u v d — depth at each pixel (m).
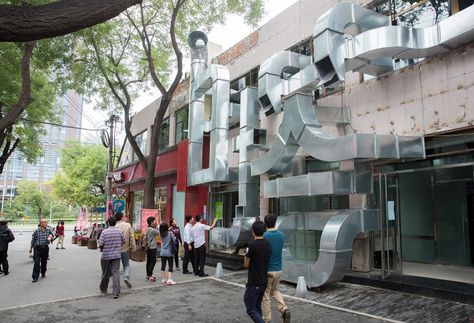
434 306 6.84
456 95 7.72
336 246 7.91
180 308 7.29
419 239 10.72
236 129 15.02
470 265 9.69
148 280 10.22
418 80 8.49
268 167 10.63
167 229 9.86
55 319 6.67
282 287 8.92
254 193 12.12
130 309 7.26
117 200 19.95
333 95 10.70
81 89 17.77
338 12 8.60
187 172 15.23
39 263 10.52
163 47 17.73
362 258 9.48
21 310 7.32
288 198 11.86
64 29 3.42
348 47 8.54
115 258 8.38
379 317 6.46
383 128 9.17
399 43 7.74
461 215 9.95
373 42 7.96
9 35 3.23
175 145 18.27
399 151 7.98
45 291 9.07
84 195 35.50
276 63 11.16
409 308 6.83
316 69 8.94
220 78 13.55
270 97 10.94
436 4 8.63
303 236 11.55
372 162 8.86
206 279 10.27
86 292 8.88
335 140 8.20
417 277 8.49
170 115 20.72
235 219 11.93
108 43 17.31
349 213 8.29
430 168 8.29
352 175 8.53
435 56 8.20
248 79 14.88
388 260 8.80
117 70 17.11
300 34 12.31
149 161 15.92
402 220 11.02
